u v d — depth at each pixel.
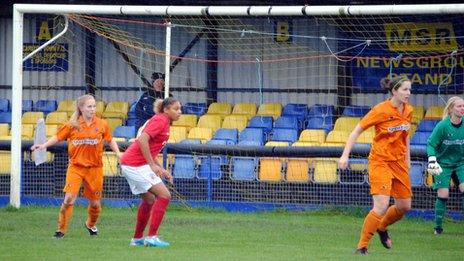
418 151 47.81
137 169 33.41
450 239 38.88
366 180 48.78
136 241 34.69
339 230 41.38
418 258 32.09
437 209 40.94
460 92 60.44
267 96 64.81
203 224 42.81
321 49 62.88
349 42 61.75
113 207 50.28
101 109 63.97
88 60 67.44
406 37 60.59
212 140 54.84
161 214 33.88
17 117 47.91
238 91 65.19
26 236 37.69
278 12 46.06
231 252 32.97
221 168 51.06
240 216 46.94
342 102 62.47
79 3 61.75
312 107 60.84
